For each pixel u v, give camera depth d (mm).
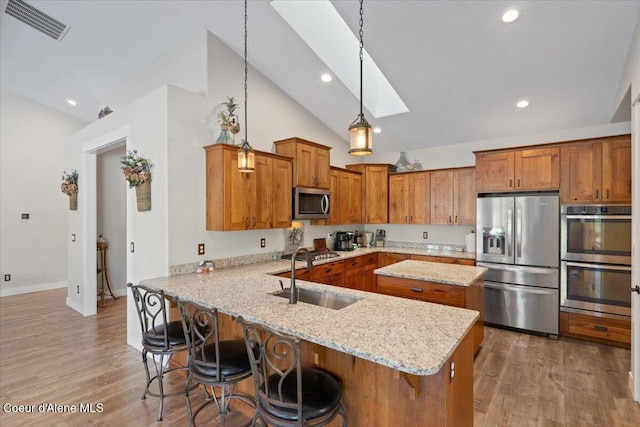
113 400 2426
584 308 3533
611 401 2424
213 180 3203
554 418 2232
